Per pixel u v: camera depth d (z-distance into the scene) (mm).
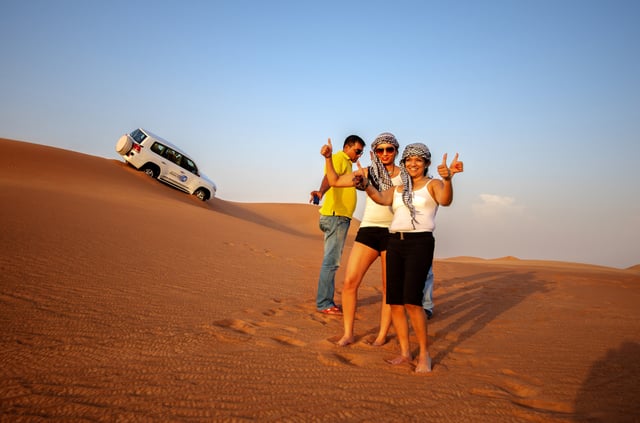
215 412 2250
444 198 3348
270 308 5062
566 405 2641
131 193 18953
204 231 11828
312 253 11898
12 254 5461
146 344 3256
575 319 5711
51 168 21172
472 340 4375
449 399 2650
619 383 3059
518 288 9062
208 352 3229
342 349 3723
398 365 3355
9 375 2467
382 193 3770
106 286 4848
